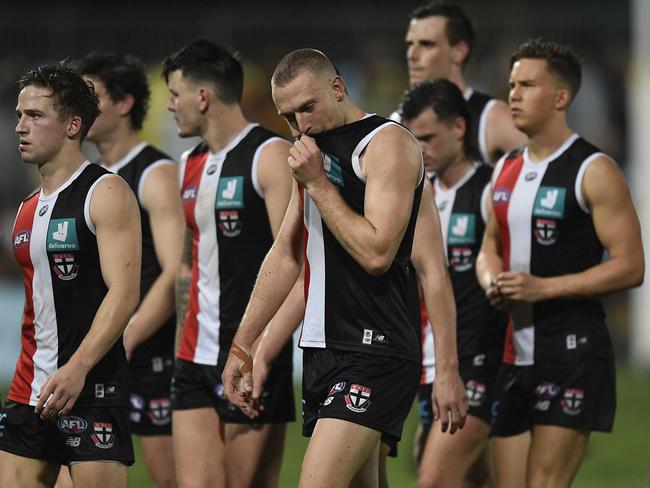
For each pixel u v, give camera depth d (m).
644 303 53.25
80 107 19.84
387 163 18.12
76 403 19.66
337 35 57.97
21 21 55.22
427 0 64.88
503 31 58.56
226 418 23.02
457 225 25.02
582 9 59.62
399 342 18.70
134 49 55.66
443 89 24.91
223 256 23.39
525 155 23.42
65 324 19.81
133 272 19.61
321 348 18.83
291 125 18.86
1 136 54.25
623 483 33.06
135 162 25.55
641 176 52.16
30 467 19.95
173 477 25.89
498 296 22.78
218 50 23.75
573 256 22.75
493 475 25.58
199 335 23.52
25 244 19.91
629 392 47.50
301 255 19.70
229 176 23.33
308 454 18.14
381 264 17.77
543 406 22.55
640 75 52.00
